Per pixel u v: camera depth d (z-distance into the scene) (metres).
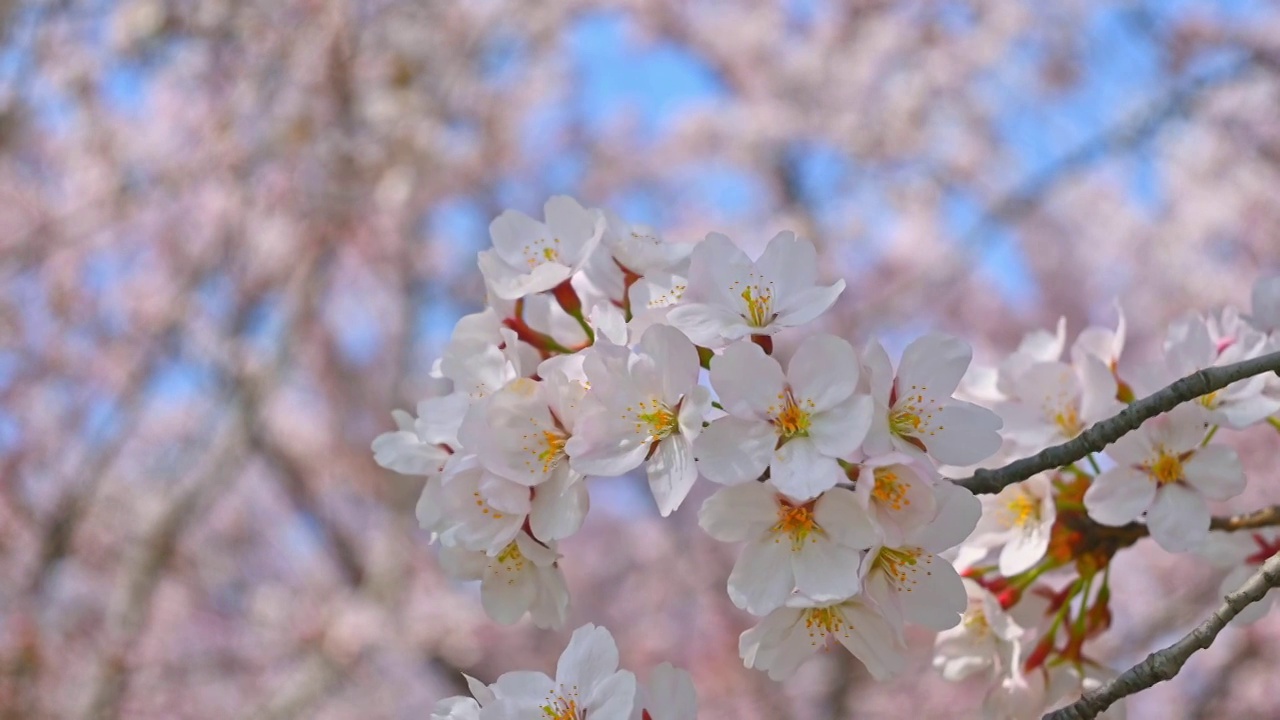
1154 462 2.30
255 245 8.76
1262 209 10.57
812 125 11.44
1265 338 2.36
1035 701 2.43
